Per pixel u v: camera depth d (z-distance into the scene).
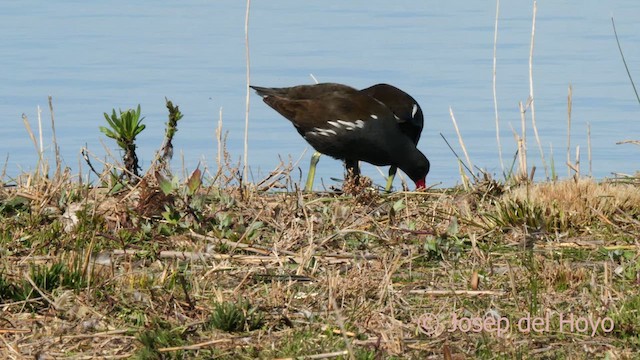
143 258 10.72
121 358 8.47
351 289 9.79
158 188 12.02
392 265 10.58
